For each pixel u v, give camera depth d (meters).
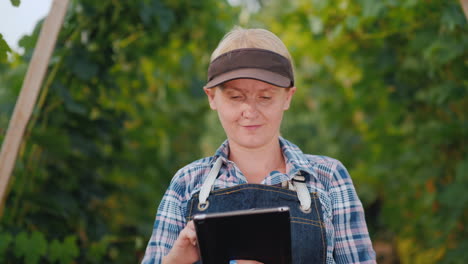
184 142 5.53
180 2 3.15
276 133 1.43
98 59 2.69
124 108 3.20
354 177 4.37
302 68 4.48
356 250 1.38
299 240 1.32
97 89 2.77
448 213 3.14
